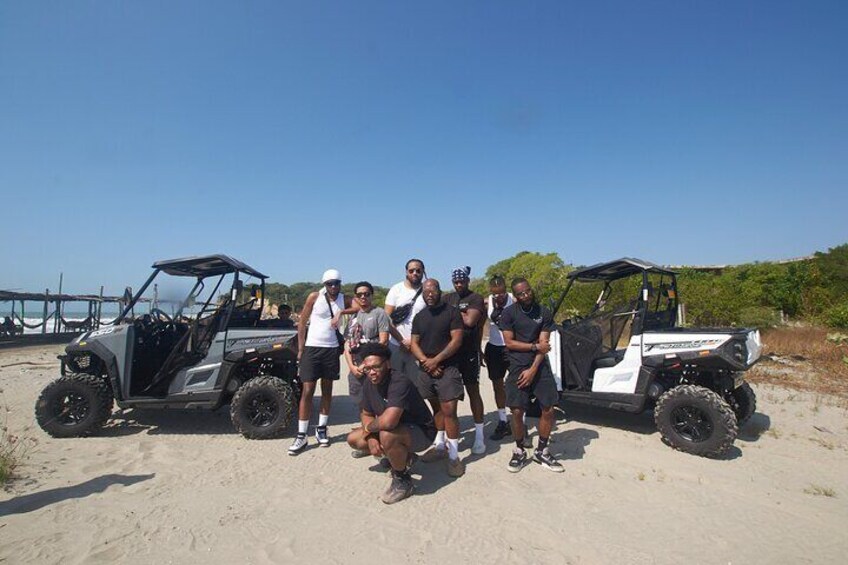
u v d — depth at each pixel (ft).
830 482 13.37
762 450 15.94
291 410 17.25
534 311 14.25
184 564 9.14
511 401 14.20
